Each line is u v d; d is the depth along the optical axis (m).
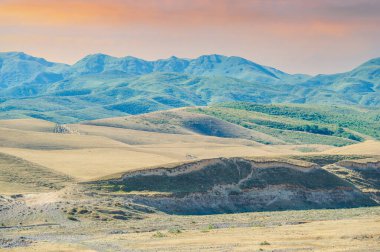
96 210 152.62
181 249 102.75
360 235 108.19
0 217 148.88
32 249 106.81
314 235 111.62
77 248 107.50
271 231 121.00
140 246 108.06
